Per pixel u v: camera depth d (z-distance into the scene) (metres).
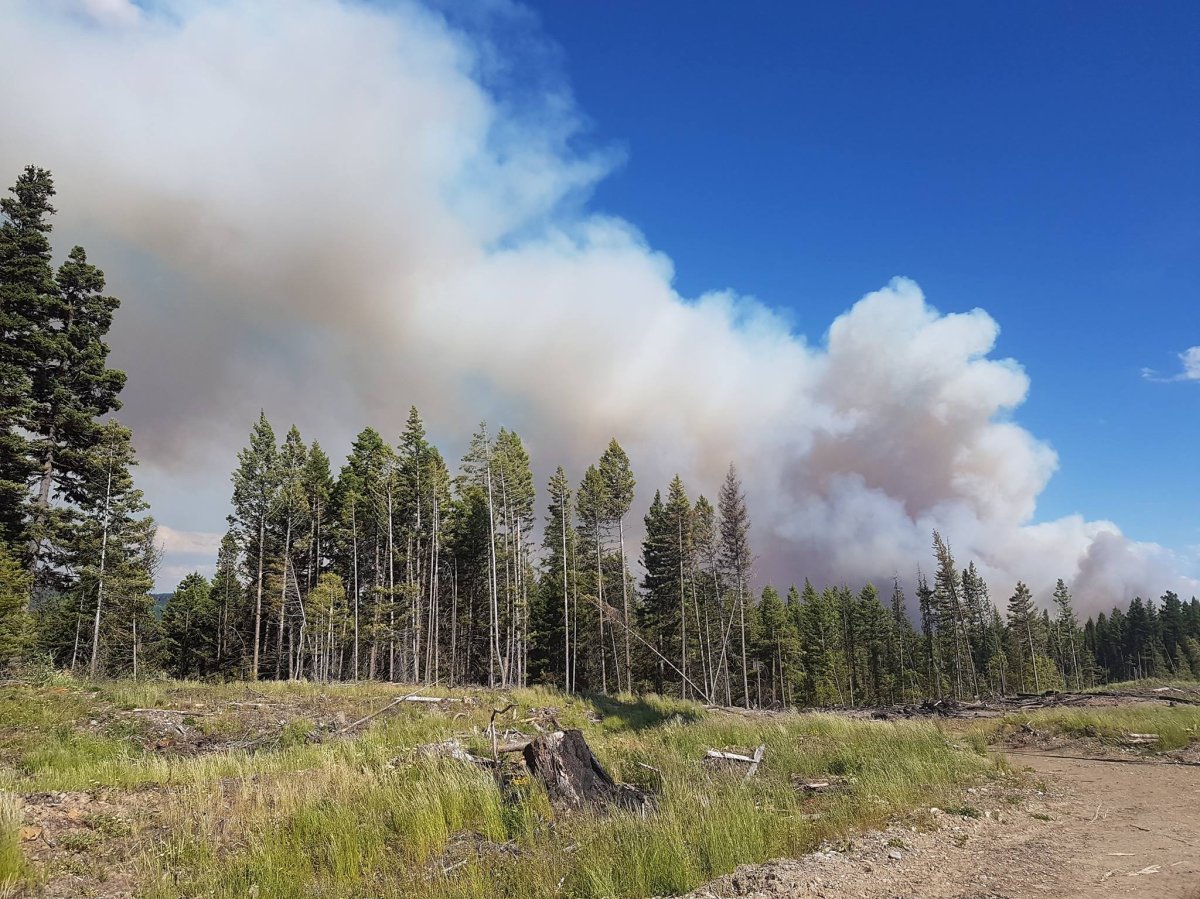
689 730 19.48
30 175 29.05
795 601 80.75
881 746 14.97
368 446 57.62
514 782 10.20
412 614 49.56
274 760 12.70
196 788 9.62
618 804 9.89
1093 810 10.03
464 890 6.39
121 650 46.91
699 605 60.59
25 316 28.64
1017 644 79.19
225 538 58.16
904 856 7.30
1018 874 6.65
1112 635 111.25
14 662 21.00
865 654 79.06
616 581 53.88
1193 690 30.69
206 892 6.44
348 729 18.05
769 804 9.91
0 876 6.39
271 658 57.25
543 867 6.91
